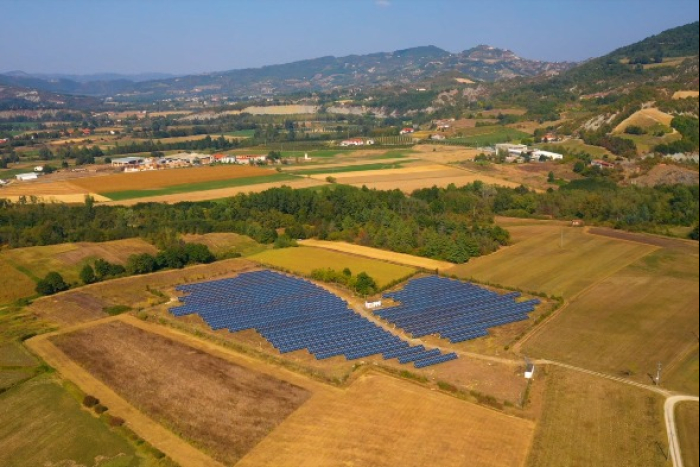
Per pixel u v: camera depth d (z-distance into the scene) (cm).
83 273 14650
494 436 7556
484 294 13188
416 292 13562
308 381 9281
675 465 6694
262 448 7406
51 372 9775
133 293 14050
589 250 15438
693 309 10425
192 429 7894
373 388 8975
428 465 6950
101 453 7419
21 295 13738
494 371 9519
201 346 10825
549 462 6956
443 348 10556
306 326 11644
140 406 8544
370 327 11544
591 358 9712
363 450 7288
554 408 8225
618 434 7469
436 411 8231
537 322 11419
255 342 10962
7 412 8494
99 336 11362
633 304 11506
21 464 7244
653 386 8556
